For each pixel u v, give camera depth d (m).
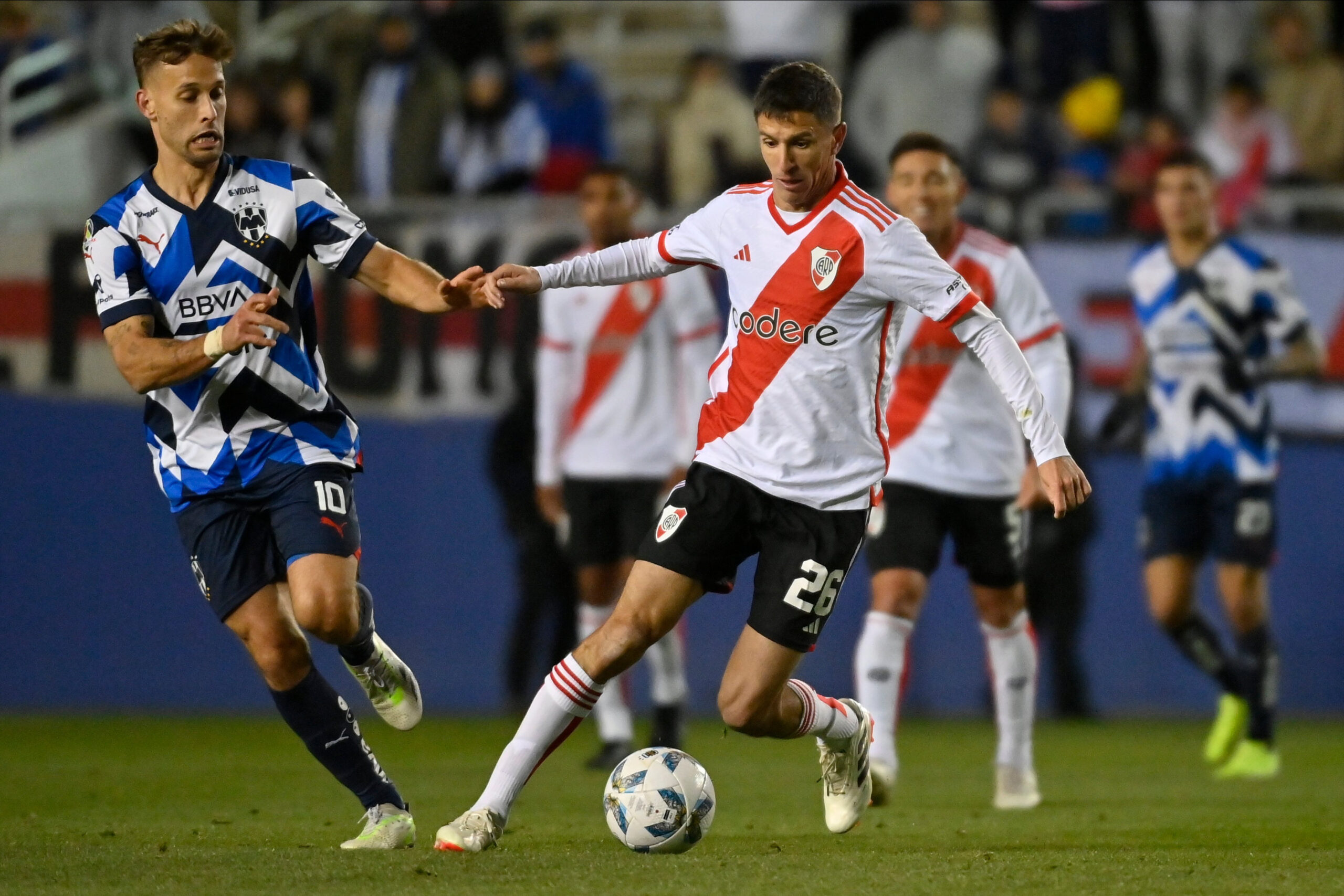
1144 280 27.58
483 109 43.38
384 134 43.38
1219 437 26.83
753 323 15.13
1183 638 27.42
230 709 39.28
